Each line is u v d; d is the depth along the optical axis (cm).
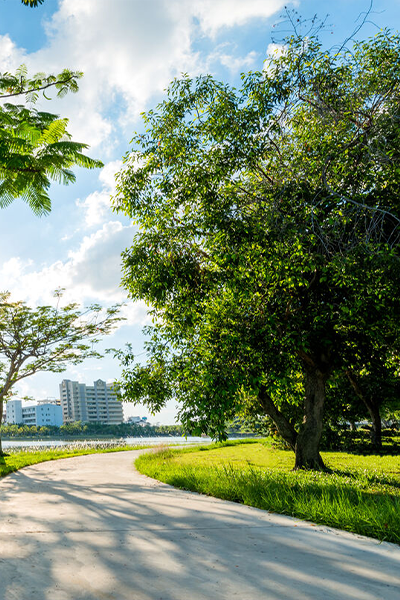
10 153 417
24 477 1132
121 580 306
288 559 360
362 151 826
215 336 1092
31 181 424
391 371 1459
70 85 518
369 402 2138
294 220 877
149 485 923
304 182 902
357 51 950
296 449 1191
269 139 998
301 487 689
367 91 856
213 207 1030
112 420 17738
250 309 1091
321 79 891
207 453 2067
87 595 277
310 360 1181
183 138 1109
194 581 305
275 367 1059
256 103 1027
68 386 17200
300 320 1055
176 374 1134
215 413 961
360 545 407
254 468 1247
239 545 404
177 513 571
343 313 1037
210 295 1129
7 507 625
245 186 1062
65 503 661
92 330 2352
